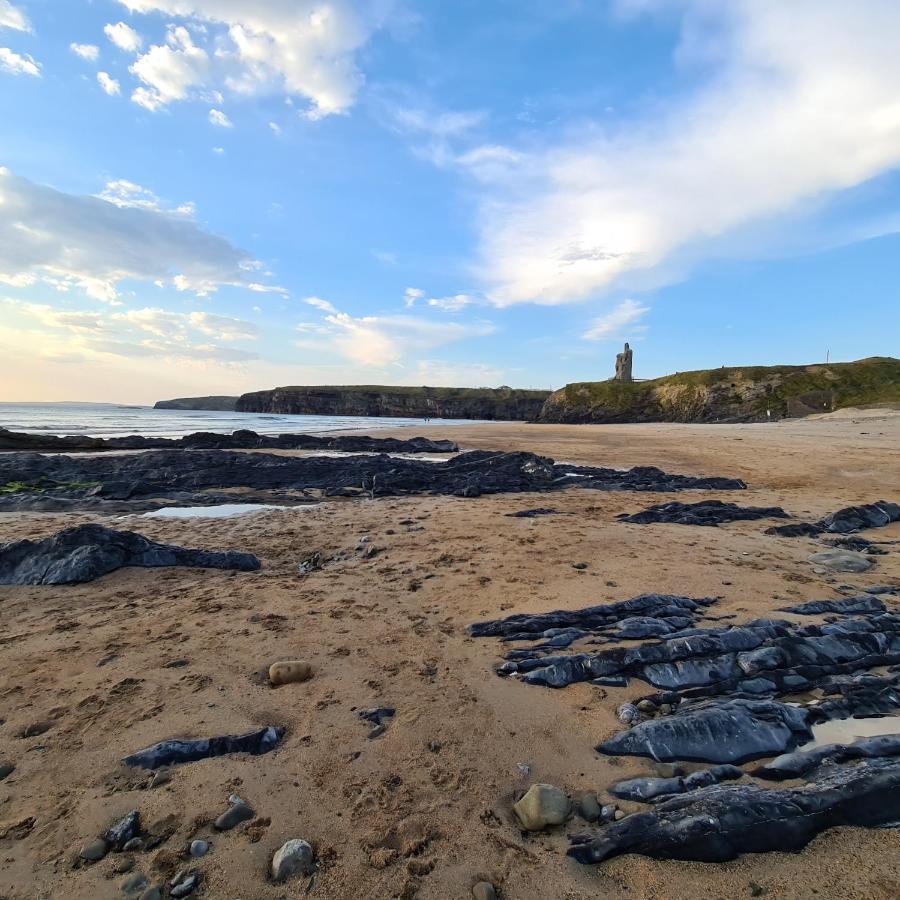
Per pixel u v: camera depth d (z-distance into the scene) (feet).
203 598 20.98
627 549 26.91
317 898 8.03
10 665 15.43
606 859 8.75
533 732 12.30
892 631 16.89
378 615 19.07
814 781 10.38
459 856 8.82
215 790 10.32
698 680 14.51
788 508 39.70
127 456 70.64
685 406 283.38
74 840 9.08
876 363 254.27
